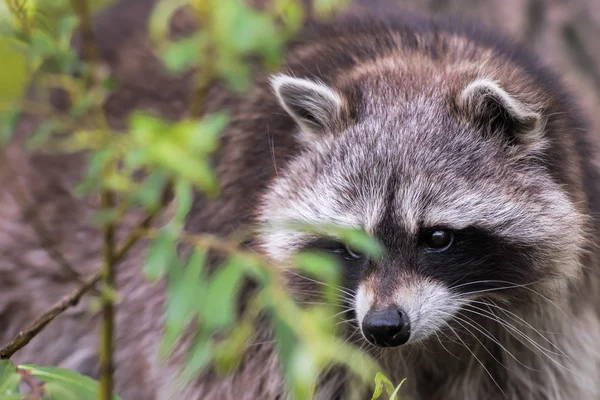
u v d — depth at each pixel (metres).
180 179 3.93
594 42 9.70
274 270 3.49
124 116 7.81
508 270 6.21
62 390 4.37
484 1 9.88
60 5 5.04
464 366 6.97
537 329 6.57
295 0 6.77
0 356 4.55
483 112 6.14
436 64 6.63
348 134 6.23
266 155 6.60
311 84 6.21
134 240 4.54
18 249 8.19
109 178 4.28
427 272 6.04
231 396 6.86
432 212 5.97
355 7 7.72
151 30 7.97
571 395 6.86
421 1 9.71
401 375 6.88
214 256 6.54
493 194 6.06
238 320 6.47
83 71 5.24
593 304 6.73
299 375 3.09
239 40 4.73
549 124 6.31
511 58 6.88
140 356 7.52
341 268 6.16
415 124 6.16
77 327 7.98
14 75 7.02
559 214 6.21
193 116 5.40
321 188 6.17
